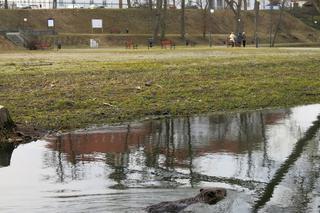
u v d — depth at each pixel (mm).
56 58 34344
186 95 20719
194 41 85688
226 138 14352
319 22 118562
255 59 31766
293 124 16266
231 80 24109
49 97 19250
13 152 12883
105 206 8797
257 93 21766
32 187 9977
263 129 15570
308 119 17125
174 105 19062
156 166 11594
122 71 25109
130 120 16922
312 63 30078
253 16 110188
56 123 16000
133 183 10250
